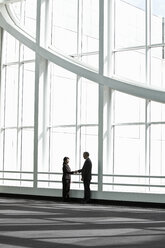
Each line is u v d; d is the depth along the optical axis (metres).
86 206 17.98
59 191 20.86
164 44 18.58
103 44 19.70
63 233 10.72
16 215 14.33
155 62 18.88
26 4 23.50
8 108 24.80
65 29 22.06
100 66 19.75
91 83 21.03
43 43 22.12
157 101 18.16
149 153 18.80
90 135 20.97
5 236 10.26
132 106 19.45
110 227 11.78
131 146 19.36
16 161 23.86
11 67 24.88
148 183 18.73
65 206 17.91
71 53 21.73
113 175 19.22
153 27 19.02
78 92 21.42
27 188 22.27
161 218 13.84
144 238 10.09
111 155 19.83
